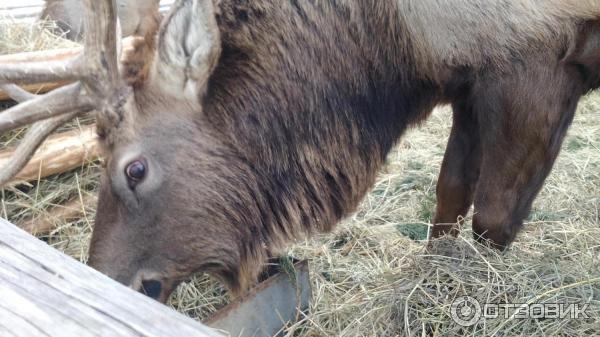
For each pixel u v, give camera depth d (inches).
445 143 115.7
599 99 129.2
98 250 61.4
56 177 83.7
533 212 92.7
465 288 73.8
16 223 79.5
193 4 56.7
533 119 67.1
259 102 63.7
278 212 66.9
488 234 73.5
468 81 68.7
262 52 63.4
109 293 34.2
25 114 57.4
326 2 65.2
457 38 65.6
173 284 63.6
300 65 64.7
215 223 63.3
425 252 78.8
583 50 65.8
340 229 89.3
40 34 95.4
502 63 65.9
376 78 68.2
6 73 56.4
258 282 72.9
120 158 60.2
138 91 60.8
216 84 62.3
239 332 66.9
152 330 30.7
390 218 94.0
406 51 67.3
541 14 64.2
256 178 64.8
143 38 63.4
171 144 61.2
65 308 33.0
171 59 59.4
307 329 72.7
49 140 82.7
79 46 95.3
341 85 66.8
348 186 70.4
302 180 67.4
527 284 73.7
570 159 106.9
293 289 72.1
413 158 109.8
